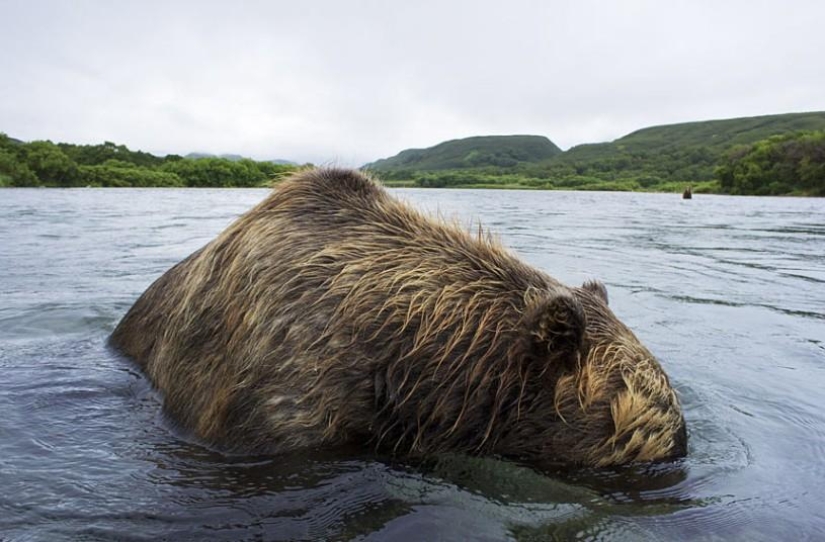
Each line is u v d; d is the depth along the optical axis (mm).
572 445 3613
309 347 3689
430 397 3666
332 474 3518
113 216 20641
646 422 3604
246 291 3980
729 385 5043
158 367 4617
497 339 3682
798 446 3959
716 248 14375
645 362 3730
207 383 4027
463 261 3975
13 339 6000
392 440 3740
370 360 3668
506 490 3377
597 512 3152
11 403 4434
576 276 9938
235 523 3008
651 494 3344
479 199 40844
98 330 6367
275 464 3627
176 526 2969
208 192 43156
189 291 4406
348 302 3740
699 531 2975
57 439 3906
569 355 3533
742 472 3600
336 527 2988
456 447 3719
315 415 3682
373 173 5129
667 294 8711
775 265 11664
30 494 3209
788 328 6910
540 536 2920
